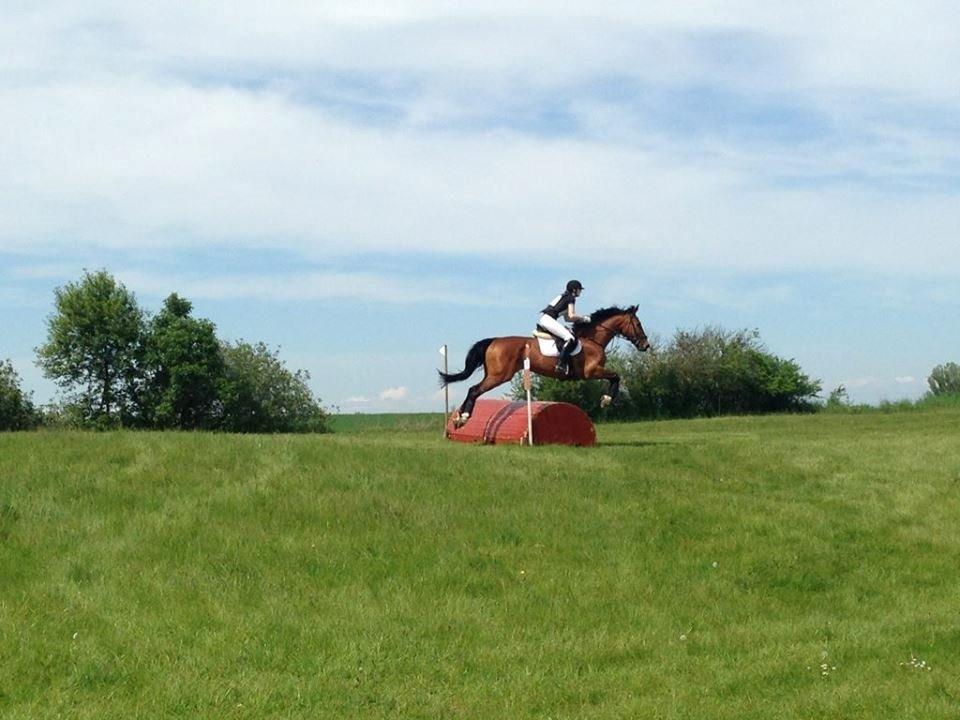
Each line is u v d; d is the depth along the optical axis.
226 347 50.47
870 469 20.22
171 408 48.41
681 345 54.81
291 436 21.14
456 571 13.24
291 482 15.95
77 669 10.08
